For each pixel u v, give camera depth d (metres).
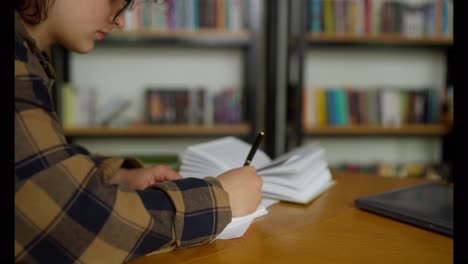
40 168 0.42
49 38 0.57
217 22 2.08
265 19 2.27
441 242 0.55
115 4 0.60
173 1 2.04
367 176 1.00
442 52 2.49
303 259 0.49
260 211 0.65
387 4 2.17
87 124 2.05
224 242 0.55
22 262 0.42
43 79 0.48
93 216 0.44
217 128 2.08
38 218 0.42
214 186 0.55
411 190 0.77
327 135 2.25
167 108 2.09
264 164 0.85
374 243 0.55
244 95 2.19
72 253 0.44
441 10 2.20
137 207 0.48
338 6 2.14
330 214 0.68
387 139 2.53
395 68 2.48
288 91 2.28
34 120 0.43
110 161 0.80
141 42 2.00
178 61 2.30
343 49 2.43
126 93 2.28
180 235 0.50
